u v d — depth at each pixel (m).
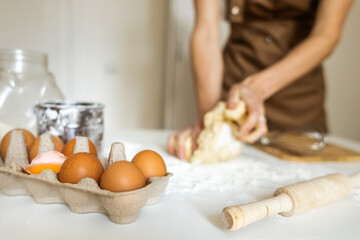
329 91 1.90
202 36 0.91
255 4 1.04
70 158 0.37
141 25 1.87
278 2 1.01
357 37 1.83
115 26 1.85
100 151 0.54
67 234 0.32
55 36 1.76
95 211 0.37
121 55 1.88
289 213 0.38
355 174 0.48
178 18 1.71
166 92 1.83
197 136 0.67
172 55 1.76
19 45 1.74
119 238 0.32
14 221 0.35
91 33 1.83
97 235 0.32
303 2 0.97
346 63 1.87
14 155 0.43
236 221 0.32
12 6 1.69
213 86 0.88
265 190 0.49
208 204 0.42
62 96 0.60
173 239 0.32
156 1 1.85
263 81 0.76
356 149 0.87
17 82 0.53
